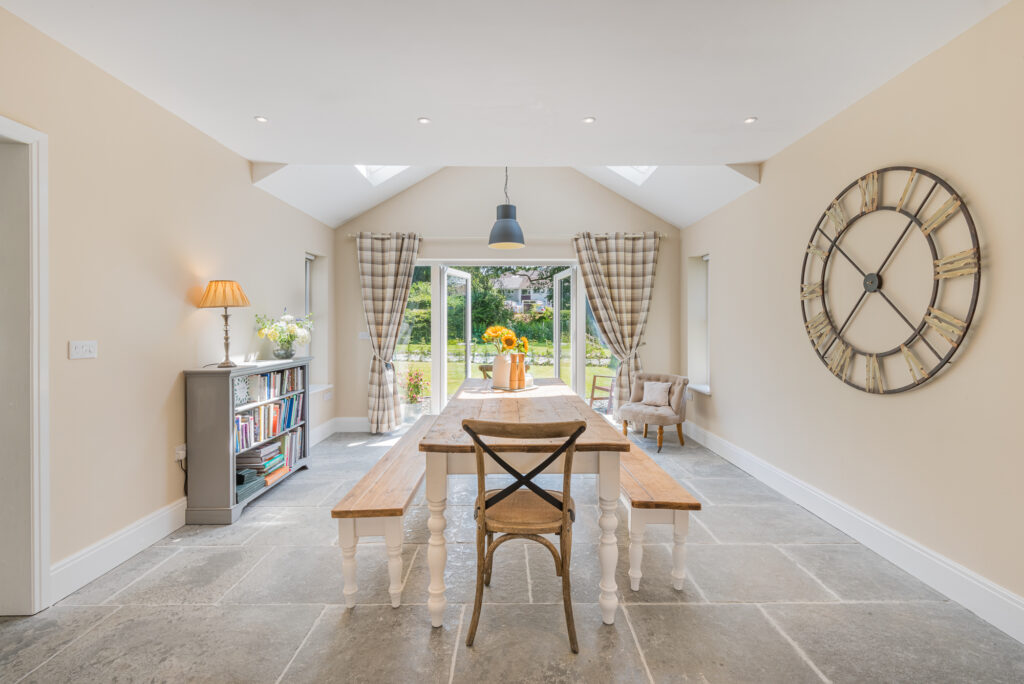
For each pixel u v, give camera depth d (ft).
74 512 6.83
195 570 7.38
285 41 6.64
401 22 6.22
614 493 5.98
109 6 5.83
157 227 8.51
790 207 10.46
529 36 6.54
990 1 5.76
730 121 9.27
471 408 8.42
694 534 8.68
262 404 10.71
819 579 7.09
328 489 11.12
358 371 17.13
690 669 5.19
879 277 7.77
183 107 8.63
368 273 16.67
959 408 6.46
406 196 17.06
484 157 11.21
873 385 7.93
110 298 7.47
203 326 9.84
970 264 6.24
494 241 11.60
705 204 14.33
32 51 6.23
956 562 6.51
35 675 5.09
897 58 7.05
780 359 10.87
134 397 7.97
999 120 5.90
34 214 6.20
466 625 5.98
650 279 16.92
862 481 8.32
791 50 6.87
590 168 16.10
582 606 6.40
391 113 8.93
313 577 7.18
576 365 17.67
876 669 5.19
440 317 17.58
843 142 8.74
